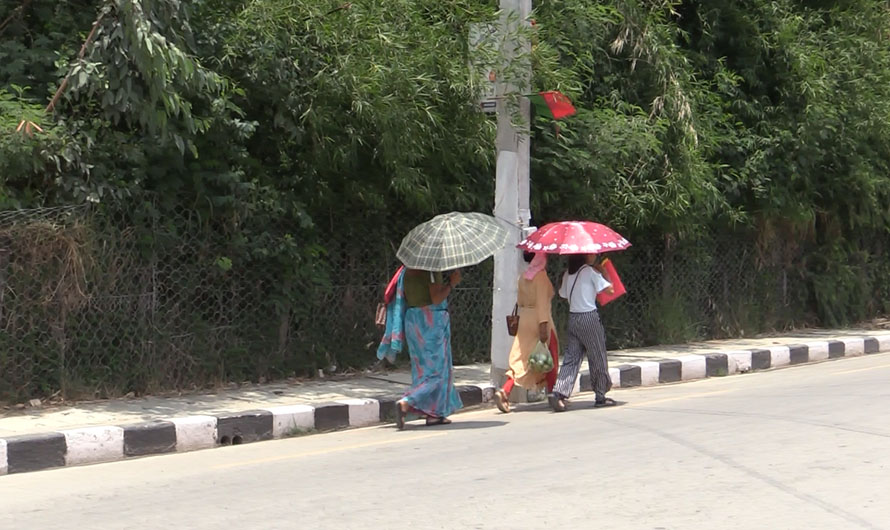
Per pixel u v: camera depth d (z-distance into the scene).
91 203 9.04
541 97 9.88
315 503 6.04
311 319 10.95
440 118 10.21
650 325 14.06
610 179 12.36
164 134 8.68
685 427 8.08
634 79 13.41
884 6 16.50
